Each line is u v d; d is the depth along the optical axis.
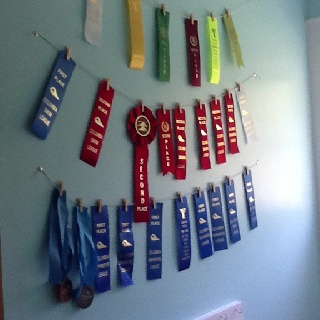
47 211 1.33
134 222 1.56
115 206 1.51
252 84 2.08
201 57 1.82
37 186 1.31
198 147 1.80
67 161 1.38
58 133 1.36
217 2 1.90
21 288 1.27
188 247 1.74
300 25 2.42
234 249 1.97
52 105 1.33
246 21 2.05
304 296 2.38
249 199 2.03
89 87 1.44
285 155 2.27
